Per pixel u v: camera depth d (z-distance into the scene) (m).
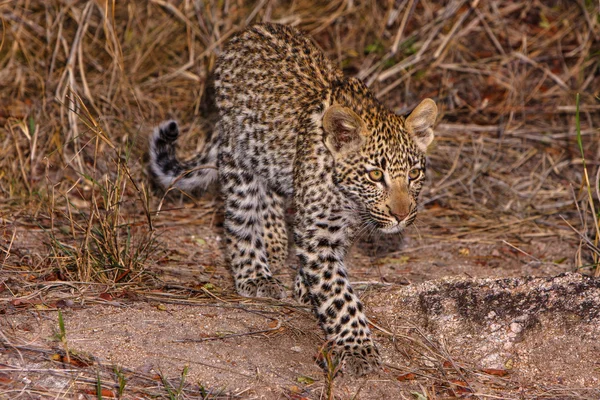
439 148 14.80
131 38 15.85
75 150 13.10
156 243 11.18
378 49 16.39
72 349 7.98
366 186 8.96
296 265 11.55
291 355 8.61
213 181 11.87
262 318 9.35
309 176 9.20
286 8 17.16
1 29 15.23
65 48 14.57
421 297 9.71
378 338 9.19
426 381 8.36
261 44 10.84
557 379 8.35
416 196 9.35
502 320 9.12
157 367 7.89
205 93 14.57
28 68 14.84
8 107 14.02
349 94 9.41
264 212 11.11
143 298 9.40
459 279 9.71
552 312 8.98
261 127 10.32
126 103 14.16
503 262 11.82
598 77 16.70
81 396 7.29
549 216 13.33
